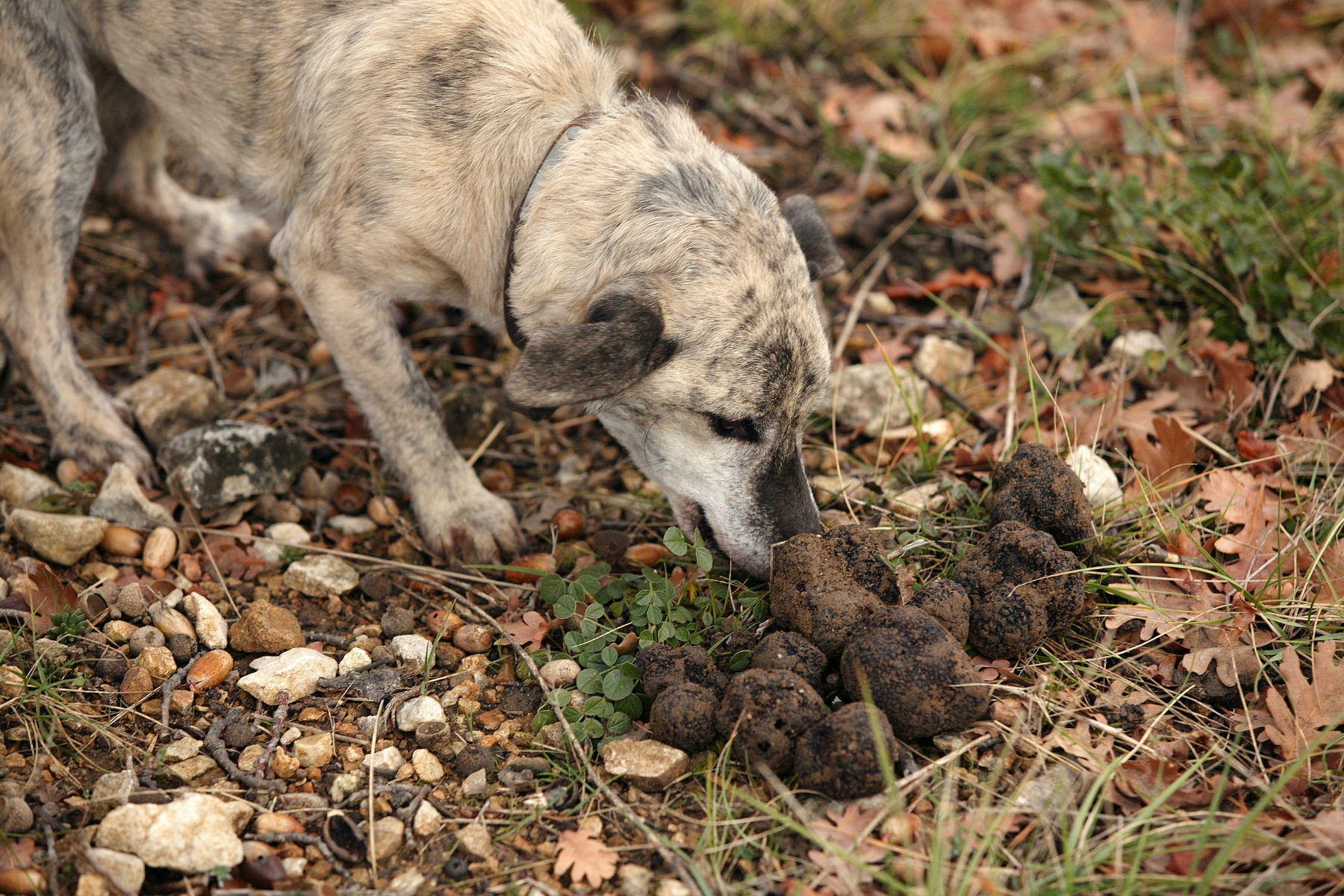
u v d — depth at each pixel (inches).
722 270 47.2
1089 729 46.1
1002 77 66.0
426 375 56.8
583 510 52.8
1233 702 46.9
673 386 47.7
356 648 48.4
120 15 51.4
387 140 49.1
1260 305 55.6
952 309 58.2
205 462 51.5
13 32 50.4
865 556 47.2
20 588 48.8
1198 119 63.8
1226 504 50.9
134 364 56.7
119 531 50.6
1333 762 45.3
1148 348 55.6
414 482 51.4
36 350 52.7
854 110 65.1
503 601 49.9
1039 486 48.8
